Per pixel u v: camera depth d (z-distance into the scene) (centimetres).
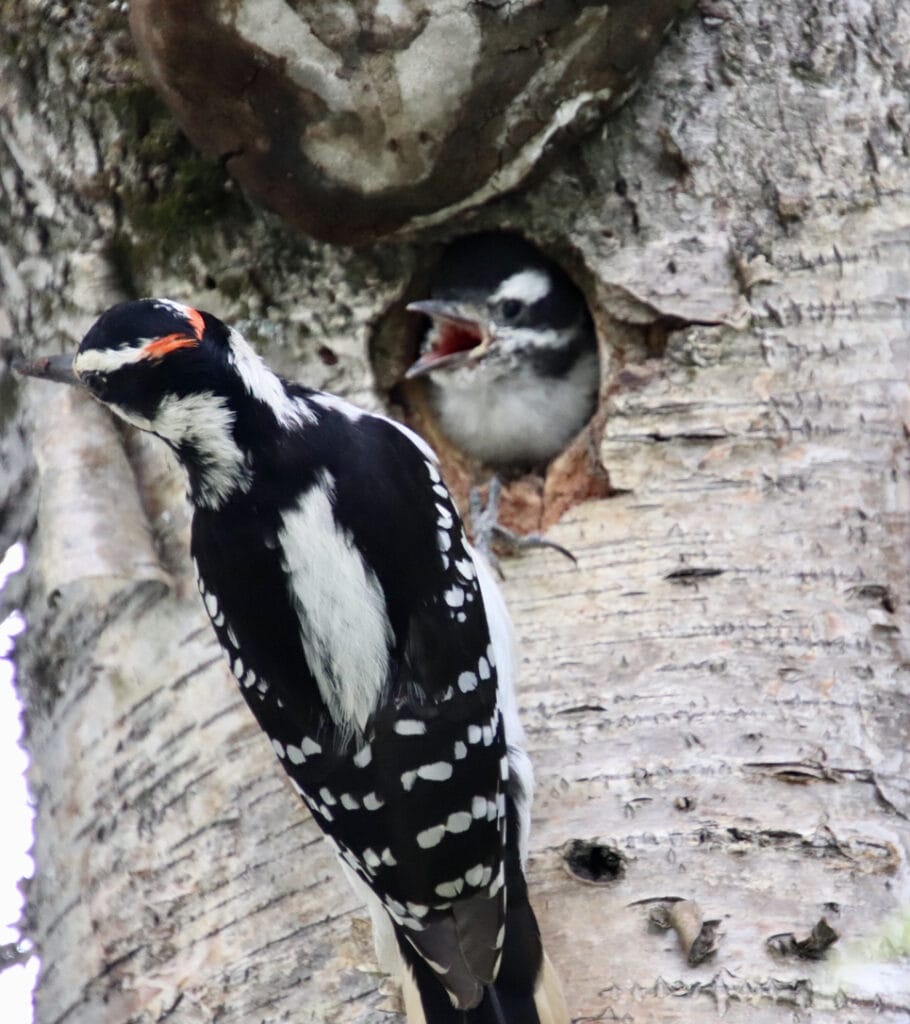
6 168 1199
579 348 1281
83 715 1152
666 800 983
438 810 925
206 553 980
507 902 937
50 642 1199
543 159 1091
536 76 1047
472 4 1009
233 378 977
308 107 1046
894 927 946
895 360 1081
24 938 1177
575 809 989
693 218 1111
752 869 962
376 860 927
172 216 1165
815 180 1107
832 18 1124
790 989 930
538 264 1249
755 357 1086
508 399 1260
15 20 1167
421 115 1045
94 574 1109
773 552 1042
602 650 1033
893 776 987
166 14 1020
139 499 1141
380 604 948
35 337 1210
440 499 1006
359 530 964
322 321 1154
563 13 1026
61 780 1163
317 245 1155
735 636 1023
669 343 1095
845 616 1024
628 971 944
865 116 1115
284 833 1040
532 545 1077
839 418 1070
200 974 1034
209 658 1098
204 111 1063
